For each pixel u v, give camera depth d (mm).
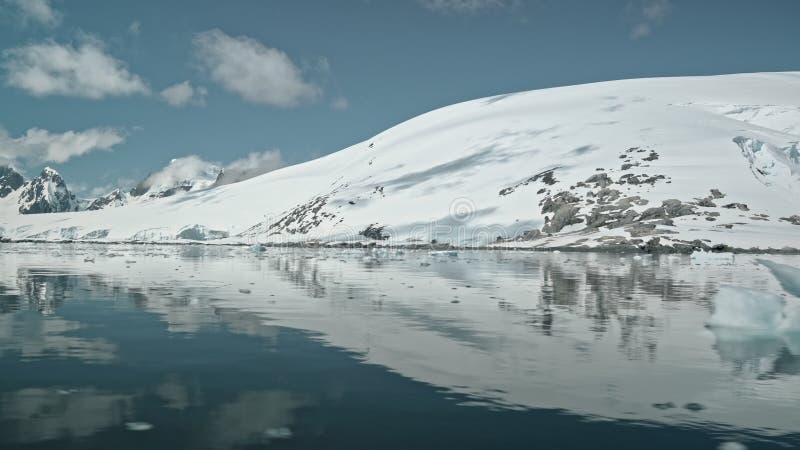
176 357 8164
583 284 20750
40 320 11359
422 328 10758
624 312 13234
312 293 16922
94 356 8172
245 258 43688
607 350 8914
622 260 41469
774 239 56000
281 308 13445
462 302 14922
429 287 19125
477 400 6250
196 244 110000
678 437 5195
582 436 5191
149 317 11859
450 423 5488
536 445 4953
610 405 6117
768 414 5867
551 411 5895
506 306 14156
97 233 142875
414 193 100562
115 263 34219
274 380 6973
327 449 4785
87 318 11656
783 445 5000
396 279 22625
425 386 6773
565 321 11773
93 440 4922
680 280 22953
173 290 17500
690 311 13461
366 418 5602
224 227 133000
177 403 6012
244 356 8266
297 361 7988
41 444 4820
